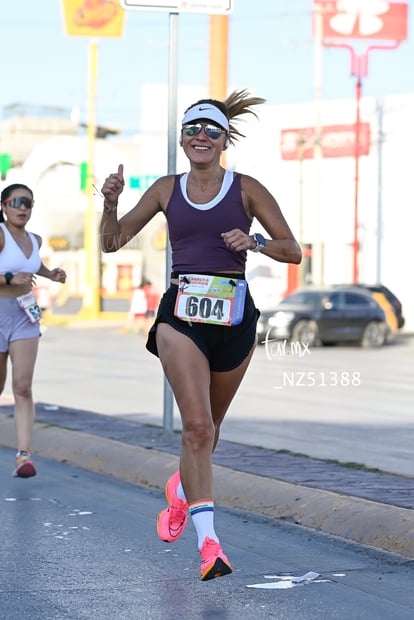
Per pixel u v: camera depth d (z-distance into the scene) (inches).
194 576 499.2
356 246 3663.9
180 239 477.7
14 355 725.3
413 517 547.8
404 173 3799.2
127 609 448.5
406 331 3472.0
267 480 661.9
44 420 950.4
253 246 460.8
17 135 5280.5
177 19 850.1
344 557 530.6
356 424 1050.7
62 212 4264.3
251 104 503.2
